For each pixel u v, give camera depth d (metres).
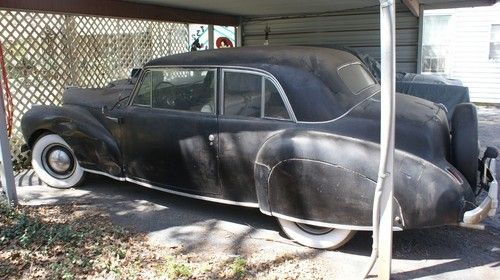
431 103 4.24
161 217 4.59
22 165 6.46
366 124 3.44
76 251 3.72
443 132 3.56
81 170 5.37
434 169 3.18
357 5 8.28
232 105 3.97
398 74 7.74
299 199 3.54
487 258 3.65
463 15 12.35
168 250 3.84
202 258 3.69
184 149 4.27
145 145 4.56
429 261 3.61
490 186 3.33
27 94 6.92
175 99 4.34
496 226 4.28
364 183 3.29
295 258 3.68
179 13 8.11
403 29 8.97
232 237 4.11
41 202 5.00
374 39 9.29
